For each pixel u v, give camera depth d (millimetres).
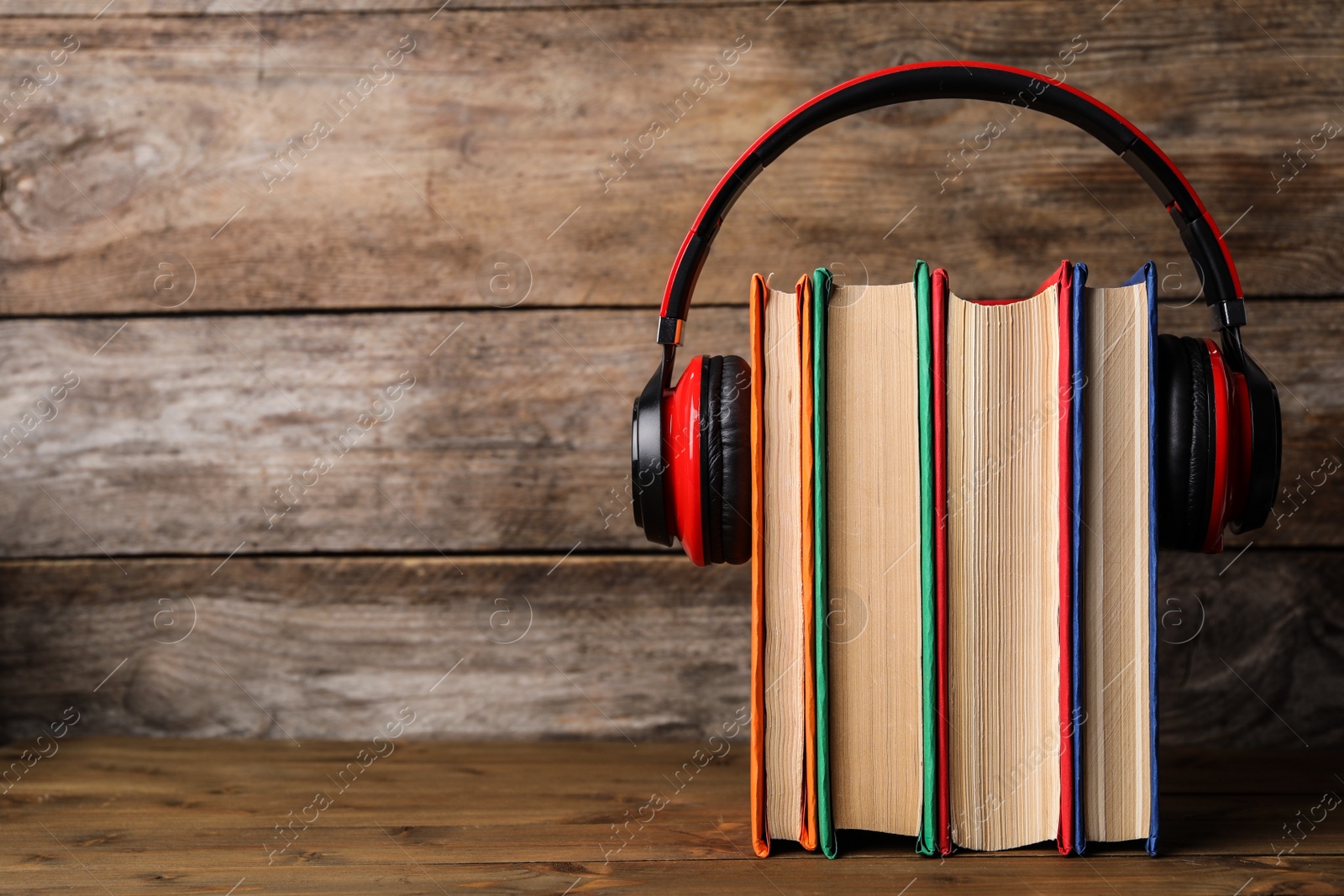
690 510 613
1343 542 885
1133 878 572
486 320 925
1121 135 638
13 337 935
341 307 930
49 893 565
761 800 612
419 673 925
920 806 607
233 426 931
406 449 927
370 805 727
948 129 904
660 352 919
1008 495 602
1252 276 893
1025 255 903
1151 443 586
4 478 930
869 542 609
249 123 930
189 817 701
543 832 667
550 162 922
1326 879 570
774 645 616
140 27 936
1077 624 586
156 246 935
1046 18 902
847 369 610
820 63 913
